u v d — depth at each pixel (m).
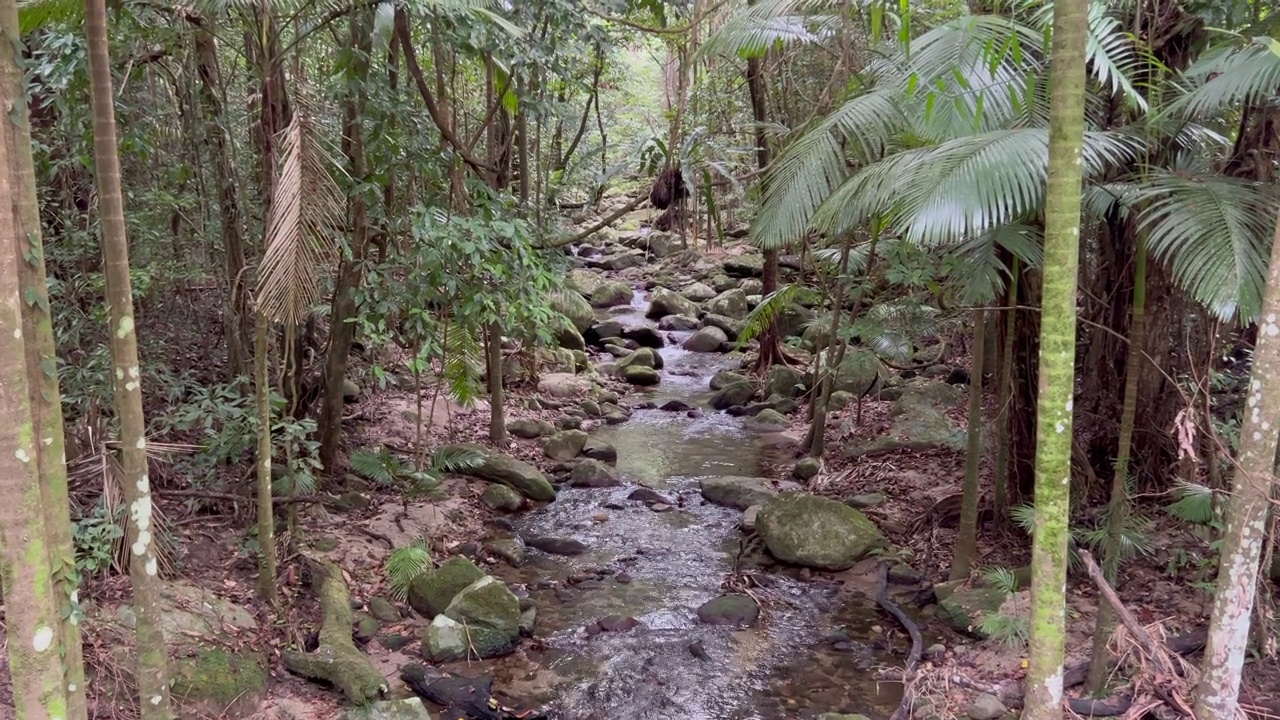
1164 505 4.70
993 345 5.69
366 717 3.52
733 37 4.44
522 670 4.12
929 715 3.62
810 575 5.18
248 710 3.51
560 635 4.48
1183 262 2.90
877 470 6.61
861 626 4.57
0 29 1.92
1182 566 4.30
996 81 3.65
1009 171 3.06
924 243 3.79
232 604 4.05
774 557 5.36
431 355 5.88
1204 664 2.90
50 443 2.08
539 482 6.41
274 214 3.16
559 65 5.46
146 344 5.00
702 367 10.94
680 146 6.95
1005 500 5.02
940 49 3.76
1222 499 3.76
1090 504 4.78
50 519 2.10
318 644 3.95
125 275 2.41
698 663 4.21
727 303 12.98
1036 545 2.53
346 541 5.04
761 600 4.87
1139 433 4.71
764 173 6.36
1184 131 3.52
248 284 4.66
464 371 5.69
